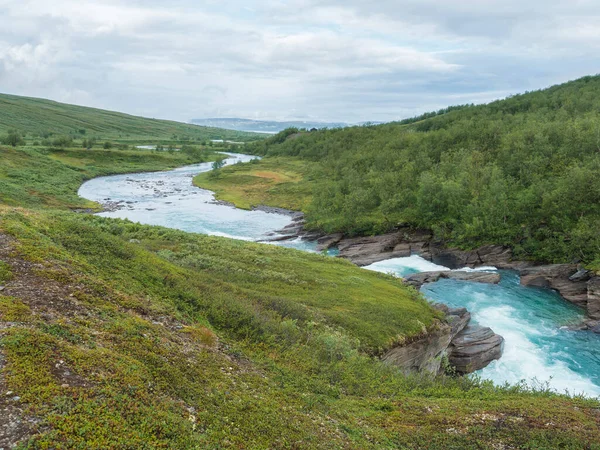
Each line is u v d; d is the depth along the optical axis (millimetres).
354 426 14250
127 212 90000
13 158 119625
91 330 13289
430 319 33156
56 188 100625
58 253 18781
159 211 93188
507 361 33031
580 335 37594
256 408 12875
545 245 55781
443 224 66875
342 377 18984
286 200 108875
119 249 23531
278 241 74625
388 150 113188
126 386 10773
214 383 13445
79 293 15500
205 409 11711
